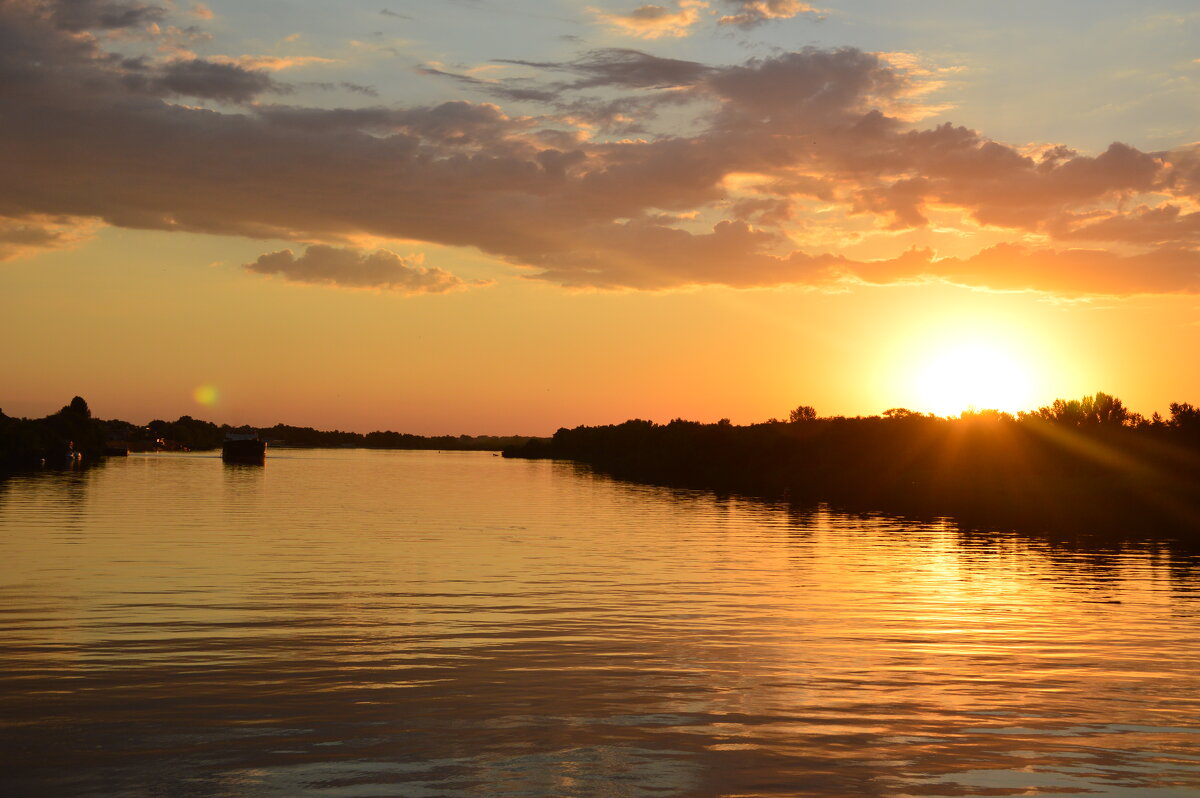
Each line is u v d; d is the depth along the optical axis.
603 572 29.88
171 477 102.44
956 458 101.00
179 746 11.85
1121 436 91.44
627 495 80.12
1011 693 15.18
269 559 31.61
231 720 13.00
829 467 108.44
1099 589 27.69
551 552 35.72
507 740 12.27
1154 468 84.69
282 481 98.00
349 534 41.50
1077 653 18.50
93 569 28.27
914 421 113.56
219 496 68.50
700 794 10.43
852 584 27.94
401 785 10.59
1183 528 51.12
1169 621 22.33
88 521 45.28
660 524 50.06
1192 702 14.74
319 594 24.33
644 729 12.84
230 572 28.19
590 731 12.72
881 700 14.59
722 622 21.23
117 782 10.59
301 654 17.23
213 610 21.72
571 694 14.67
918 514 59.66
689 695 14.72
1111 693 15.27
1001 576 30.33
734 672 16.36
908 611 23.20
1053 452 94.81
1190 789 10.86
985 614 23.02
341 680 15.34
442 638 18.92
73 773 10.88
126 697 14.11
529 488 91.25
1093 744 12.51
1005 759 11.83
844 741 12.45
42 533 39.03
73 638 18.36
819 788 10.69
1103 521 55.47
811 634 20.00
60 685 14.77
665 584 27.31
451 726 12.87
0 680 15.07
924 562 33.91
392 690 14.76
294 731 12.53
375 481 103.12
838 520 54.03
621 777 10.93
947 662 17.47
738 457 125.12
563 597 24.59
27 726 12.62
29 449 139.75
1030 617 22.67
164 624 19.94
